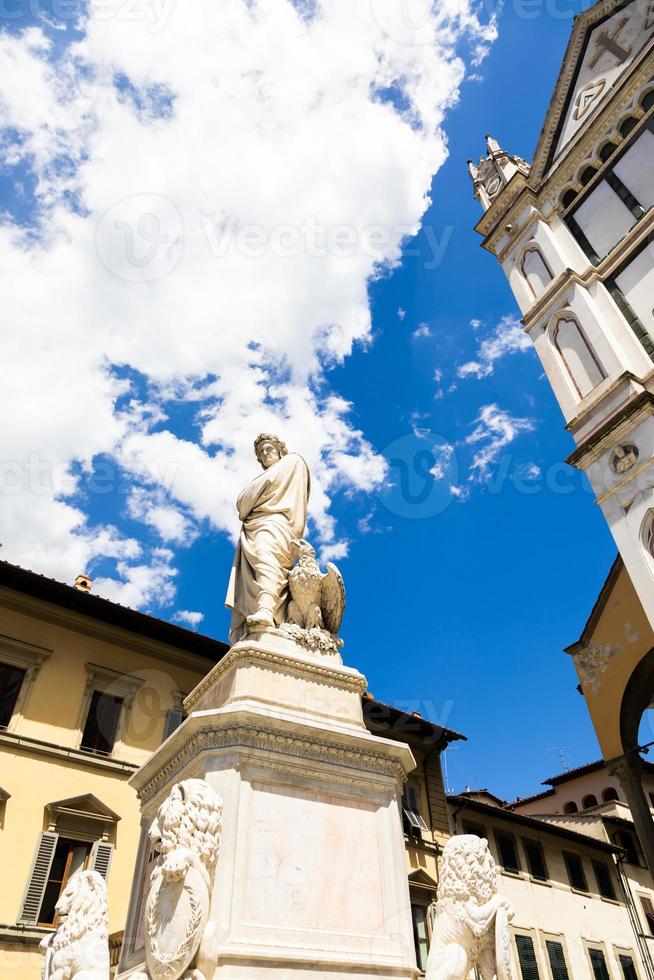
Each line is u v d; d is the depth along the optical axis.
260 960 3.60
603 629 14.72
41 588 17.38
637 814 13.11
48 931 13.87
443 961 3.62
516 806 33.09
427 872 19.36
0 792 14.61
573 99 15.74
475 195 17.78
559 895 23.08
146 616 18.44
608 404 12.10
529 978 20.38
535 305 14.43
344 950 3.93
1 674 16.34
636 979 23.11
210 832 3.65
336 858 4.29
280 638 5.44
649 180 13.36
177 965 3.23
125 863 15.42
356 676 5.39
